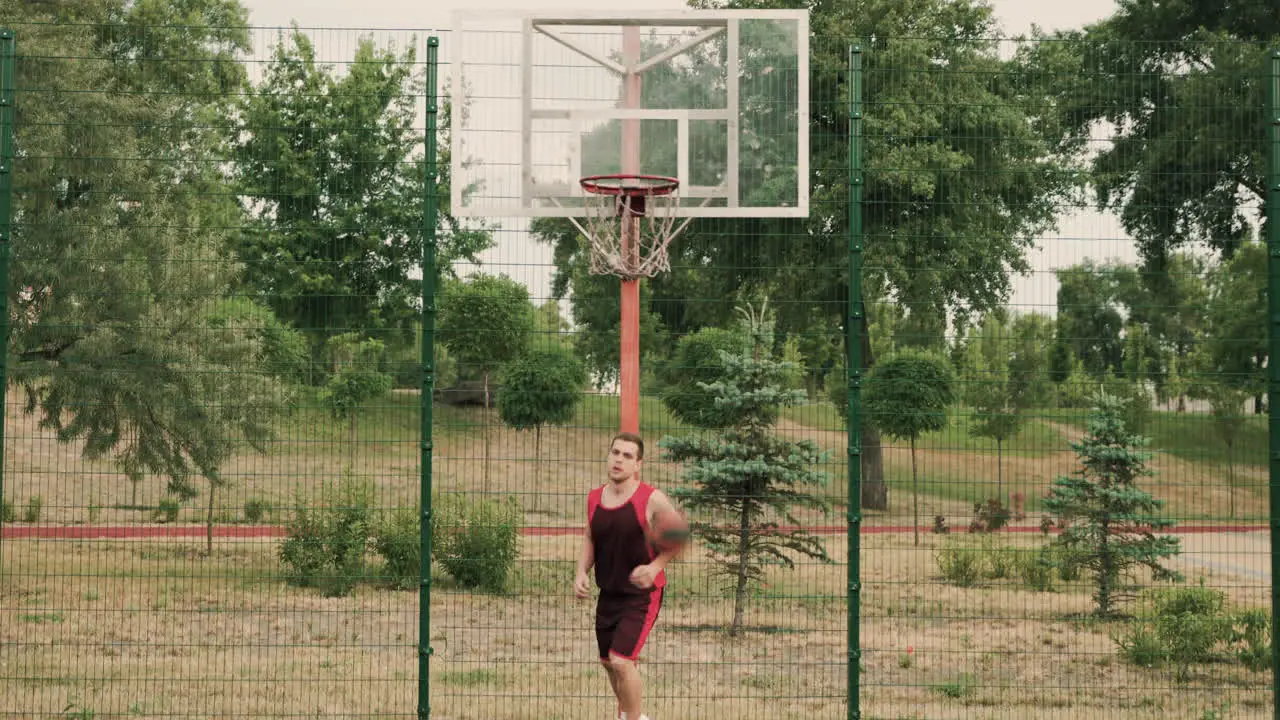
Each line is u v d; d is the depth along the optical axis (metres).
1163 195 7.81
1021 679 9.01
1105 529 13.09
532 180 8.15
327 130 8.30
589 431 9.06
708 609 11.75
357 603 11.66
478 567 12.59
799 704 7.96
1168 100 7.79
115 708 7.27
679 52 8.50
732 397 12.00
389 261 8.27
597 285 8.60
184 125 9.30
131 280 9.30
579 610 11.77
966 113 8.31
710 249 10.14
